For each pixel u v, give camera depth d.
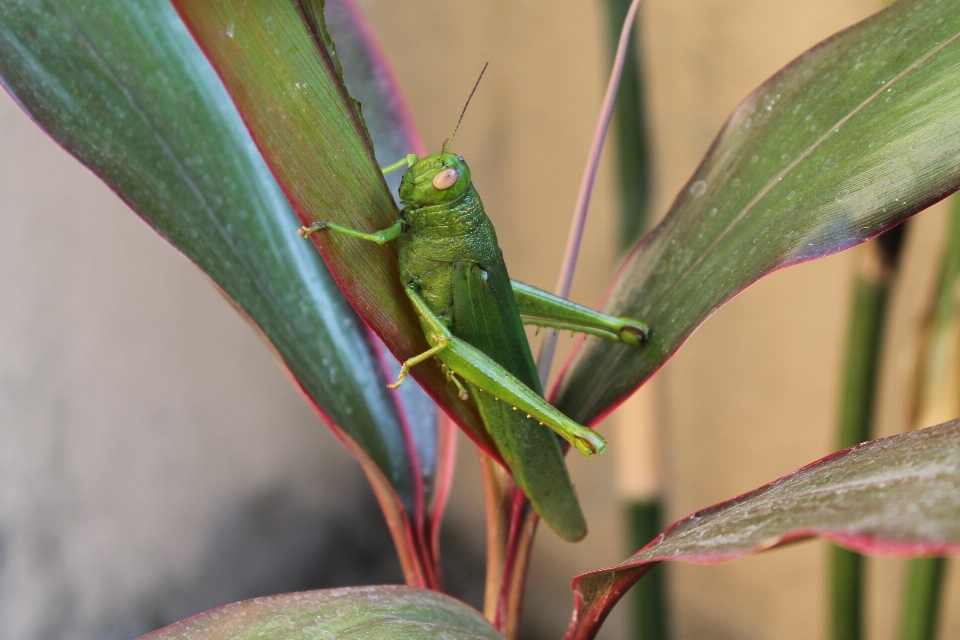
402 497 0.50
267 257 0.50
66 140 0.48
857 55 0.48
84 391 1.05
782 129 0.49
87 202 1.02
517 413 0.49
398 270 0.48
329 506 1.39
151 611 1.15
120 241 1.06
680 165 1.11
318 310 0.50
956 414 0.55
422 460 0.51
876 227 0.47
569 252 0.49
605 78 0.54
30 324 0.98
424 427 0.51
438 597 0.46
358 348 0.51
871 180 0.47
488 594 0.50
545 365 0.50
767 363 1.12
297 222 0.50
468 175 0.49
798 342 1.09
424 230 0.49
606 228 1.22
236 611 0.44
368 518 1.43
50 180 0.98
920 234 0.92
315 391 0.50
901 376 0.96
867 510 0.41
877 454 0.44
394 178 0.52
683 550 0.44
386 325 0.48
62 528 1.05
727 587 1.26
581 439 0.48
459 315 0.49
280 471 1.33
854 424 0.56
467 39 1.29
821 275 1.06
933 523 0.37
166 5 0.49
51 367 1.01
